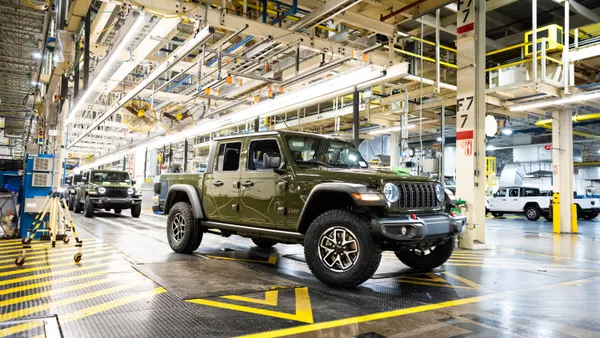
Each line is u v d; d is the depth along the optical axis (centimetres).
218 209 607
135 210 1474
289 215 509
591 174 2806
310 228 474
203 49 926
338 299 413
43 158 791
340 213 458
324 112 1570
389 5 870
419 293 448
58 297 395
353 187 438
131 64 897
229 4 896
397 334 312
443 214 502
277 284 463
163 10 712
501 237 1147
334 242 458
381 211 452
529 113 1433
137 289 428
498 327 335
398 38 1027
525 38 1071
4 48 1088
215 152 635
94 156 2667
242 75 946
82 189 1574
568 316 368
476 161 865
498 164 3075
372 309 379
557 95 1056
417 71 1165
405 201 466
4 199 824
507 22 1483
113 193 1446
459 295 442
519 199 2014
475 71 873
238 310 362
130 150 1903
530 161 2594
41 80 1212
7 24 953
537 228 1499
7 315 340
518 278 543
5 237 815
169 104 1446
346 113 1356
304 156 550
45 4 752
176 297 399
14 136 2533
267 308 372
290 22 986
